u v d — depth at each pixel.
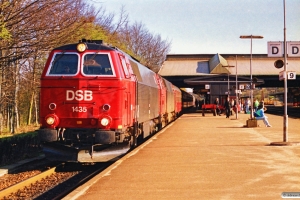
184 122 33.72
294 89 82.75
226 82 55.22
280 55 16.66
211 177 9.64
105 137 12.33
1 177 12.59
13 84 29.06
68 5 15.45
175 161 12.33
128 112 13.88
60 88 12.86
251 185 8.66
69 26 15.91
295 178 9.42
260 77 65.31
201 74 65.31
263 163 11.74
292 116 45.66
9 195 9.92
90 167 14.05
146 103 18.48
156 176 9.86
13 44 14.53
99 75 12.81
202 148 15.63
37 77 28.27
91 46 13.15
